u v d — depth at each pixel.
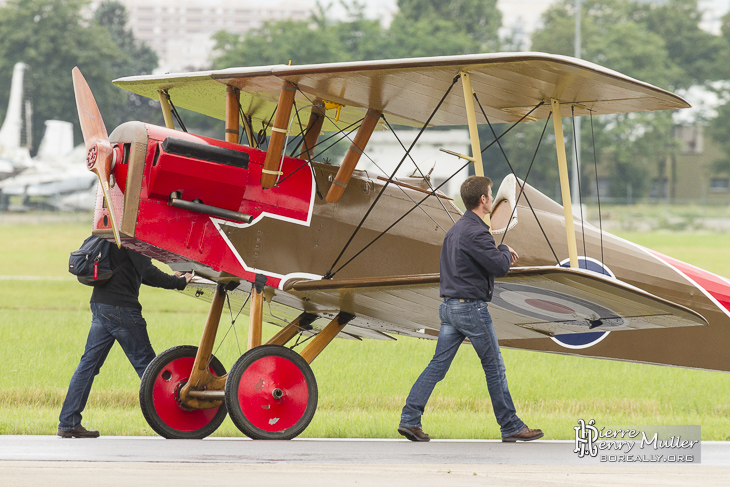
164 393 23.39
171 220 22.11
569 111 24.58
